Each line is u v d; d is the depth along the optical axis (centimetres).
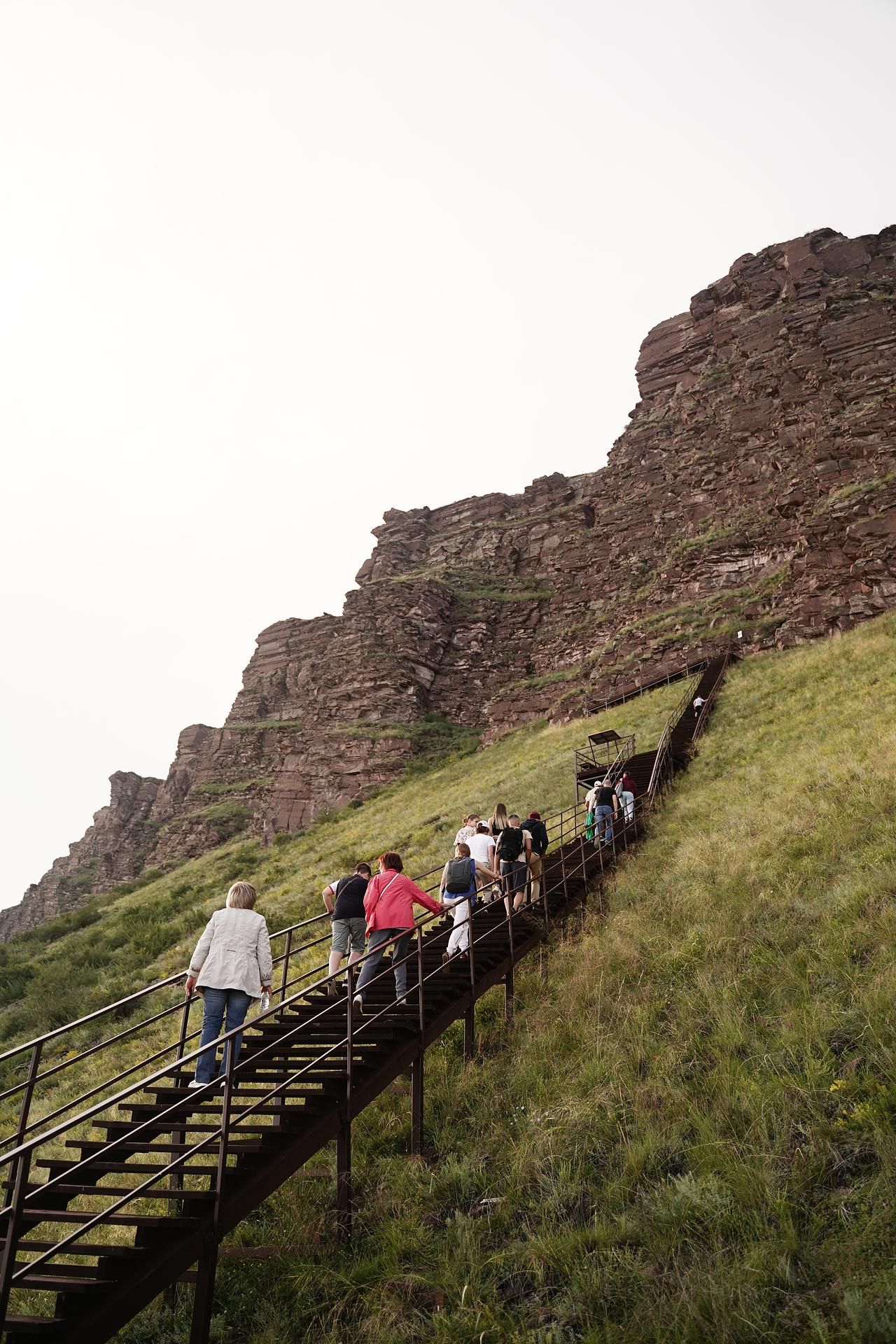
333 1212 673
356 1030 754
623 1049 788
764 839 1257
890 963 759
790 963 832
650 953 984
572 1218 594
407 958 914
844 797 1298
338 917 980
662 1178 595
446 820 2739
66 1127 501
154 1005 1762
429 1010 867
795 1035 700
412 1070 789
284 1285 605
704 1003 821
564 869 1336
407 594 6266
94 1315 480
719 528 4775
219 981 730
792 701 2361
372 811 4166
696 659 3712
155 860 7269
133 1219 531
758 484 4822
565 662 5166
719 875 1173
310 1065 688
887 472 3759
